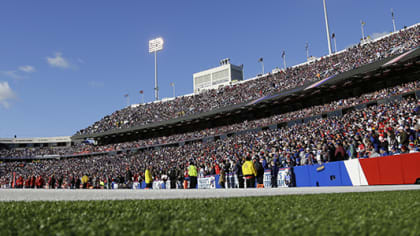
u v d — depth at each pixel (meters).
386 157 14.26
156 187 34.97
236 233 3.04
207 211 4.67
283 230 3.13
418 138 18.00
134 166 52.16
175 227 3.39
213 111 60.53
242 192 10.15
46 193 11.02
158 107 79.06
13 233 3.21
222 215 4.21
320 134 33.50
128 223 3.68
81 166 64.06
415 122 23.52
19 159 78.12
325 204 5.39
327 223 3.46
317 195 7.80
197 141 59.16
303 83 53.78
